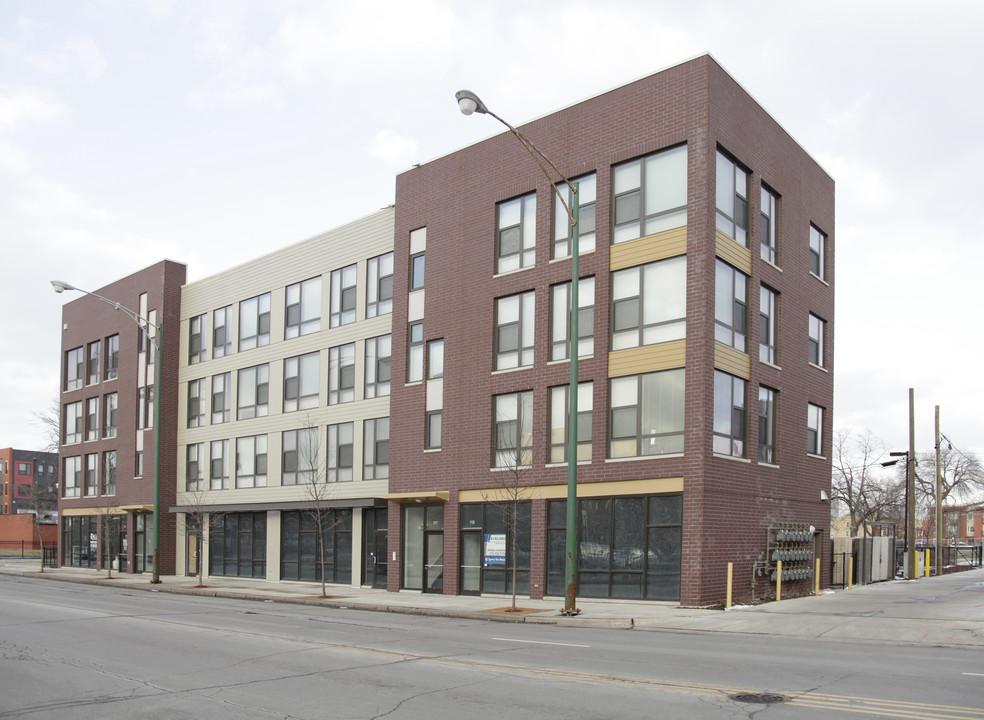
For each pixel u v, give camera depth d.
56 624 18.86
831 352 31.66
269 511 38.97
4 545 72.56
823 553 30.02
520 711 9.34
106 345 49.97
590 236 25.91
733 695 9.98
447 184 30.69
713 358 23.42
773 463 27.11
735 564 23.97
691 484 22.77
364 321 34.88
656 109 24.73
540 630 18.36
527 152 27.91
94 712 9.76
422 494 29.62
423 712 9.41
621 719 8.86
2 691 11.03
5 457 112.25
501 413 27.91
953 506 80.00
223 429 41.88
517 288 27.69
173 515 44.28
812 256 30.97
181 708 9.88
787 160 28.84
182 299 45.41
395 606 24.34
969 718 8.70
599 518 24.80
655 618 19.45
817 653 13.85
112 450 48.56
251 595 29.73
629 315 24.83
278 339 39.16
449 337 29.83
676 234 23.91
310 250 37.97
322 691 10.74
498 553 27.50
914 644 15.02
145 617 20.62
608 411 24.86
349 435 35.19
